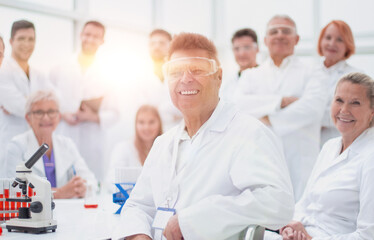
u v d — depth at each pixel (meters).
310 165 3.07
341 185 1.73
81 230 1.39
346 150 1.80
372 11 3.90
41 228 1.33
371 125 1.80
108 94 3.85
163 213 1.27
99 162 3.78
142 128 3.13
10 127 3.20
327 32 3.22
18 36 3.28
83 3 3.87
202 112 1.36
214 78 1.36
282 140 3.08
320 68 3.19
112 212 1.81
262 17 4.50
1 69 3.20
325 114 3.15
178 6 4.68
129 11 4.25
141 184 1.50
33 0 3.54
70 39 3.84
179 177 1.33
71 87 3.64
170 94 1.40
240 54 3.65
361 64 3.96
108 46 4.01
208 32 4.87
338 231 1.71
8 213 1.56
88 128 3.73
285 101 3.09
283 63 3.21
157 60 4.00
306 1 4.24
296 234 1.71
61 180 2.65
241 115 1.35
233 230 1.16
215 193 1.26
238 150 1.26
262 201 1.15
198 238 1.16
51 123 2.68
